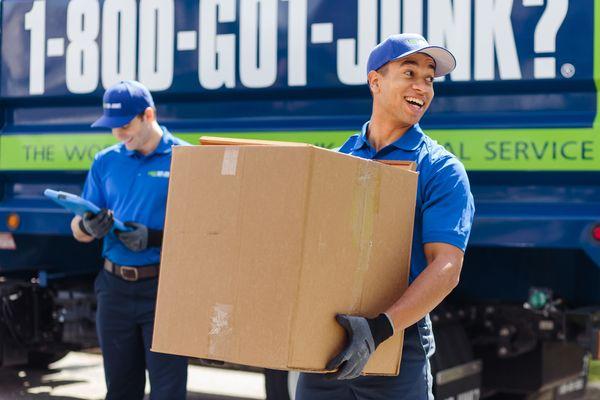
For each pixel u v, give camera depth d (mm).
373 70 4117
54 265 9305
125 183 6520
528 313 7422
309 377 4141
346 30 7133
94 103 8211
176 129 7812
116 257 6453
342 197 3496
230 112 7684
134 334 6488
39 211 8383
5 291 9016
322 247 3434
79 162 8195
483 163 6820
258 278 3434
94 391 9570
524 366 7637
